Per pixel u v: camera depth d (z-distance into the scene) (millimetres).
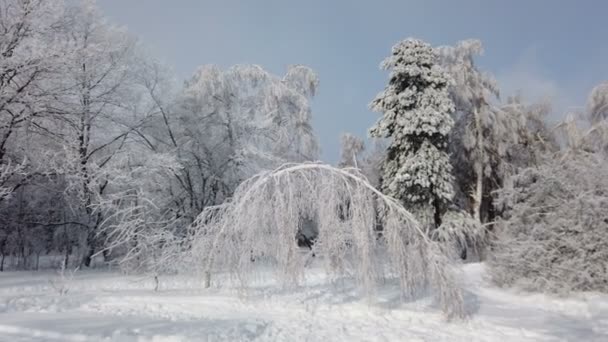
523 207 14523
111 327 7496
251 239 9555
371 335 8258
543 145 25266
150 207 17188
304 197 9859
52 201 21844
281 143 23828
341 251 9891
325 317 9984
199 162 21062
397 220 9648
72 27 20297
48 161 17578
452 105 20672
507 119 24750
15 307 9609
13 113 16922
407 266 9523
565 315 10547
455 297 9461
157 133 22359
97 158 21828
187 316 9344
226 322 8453
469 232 20266
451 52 25594
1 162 17234
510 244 14023
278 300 11453
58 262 24844
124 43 21547
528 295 12594
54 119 18328
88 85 20781
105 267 21203
